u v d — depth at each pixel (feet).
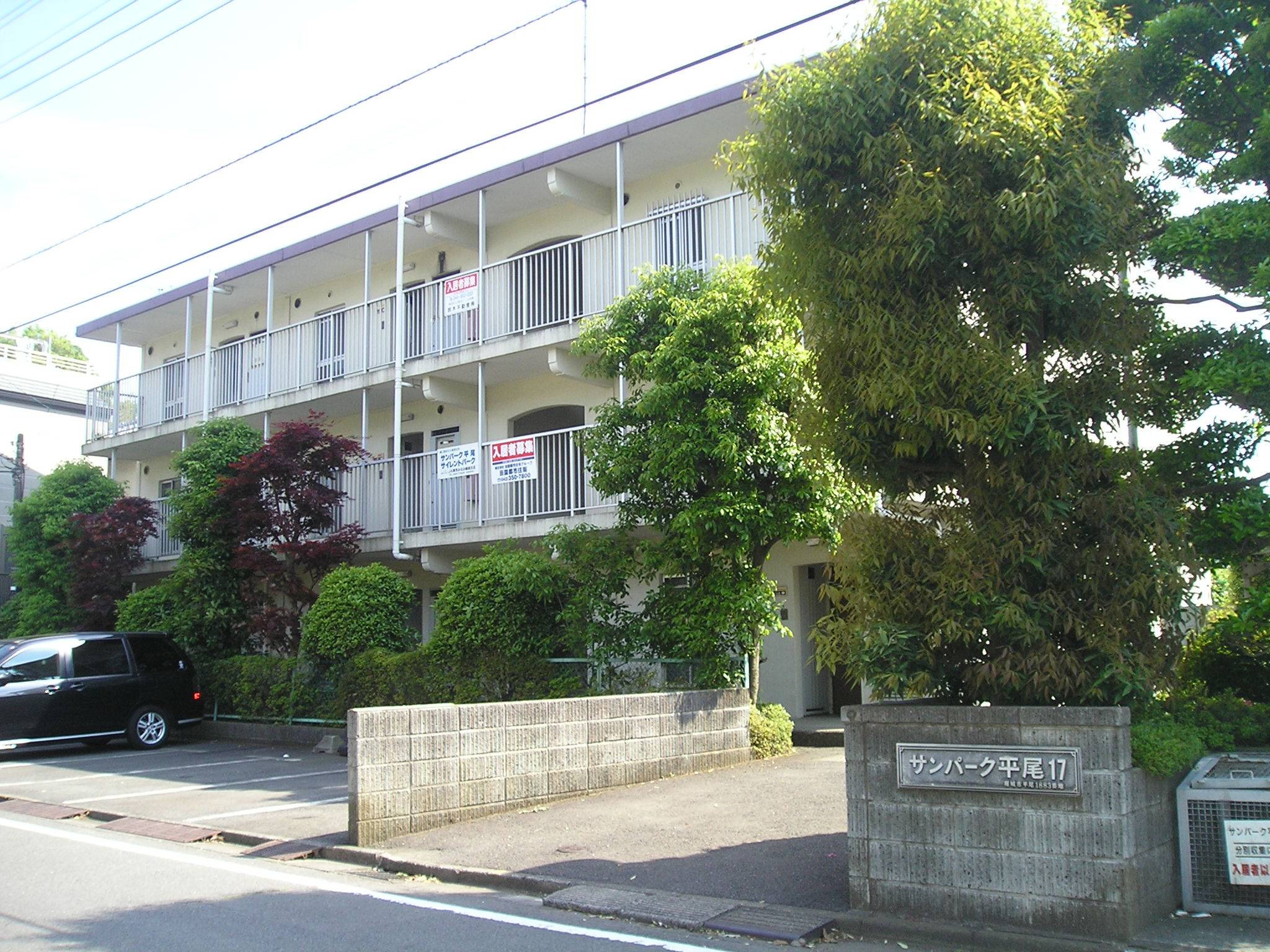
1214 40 21.98
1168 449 22.84
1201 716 23.08
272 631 56.18
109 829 31.65
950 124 20.57
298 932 20.03
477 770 30.12
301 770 43.14
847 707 20.77
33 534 72.84
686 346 39.29
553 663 42.73
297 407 66.18
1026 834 18.84
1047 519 19.88
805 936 19.31
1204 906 19.54
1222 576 25.91
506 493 53.83
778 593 49.70
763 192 22.81
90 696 50.85
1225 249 20.58
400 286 58.65
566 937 19.66
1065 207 20.02
